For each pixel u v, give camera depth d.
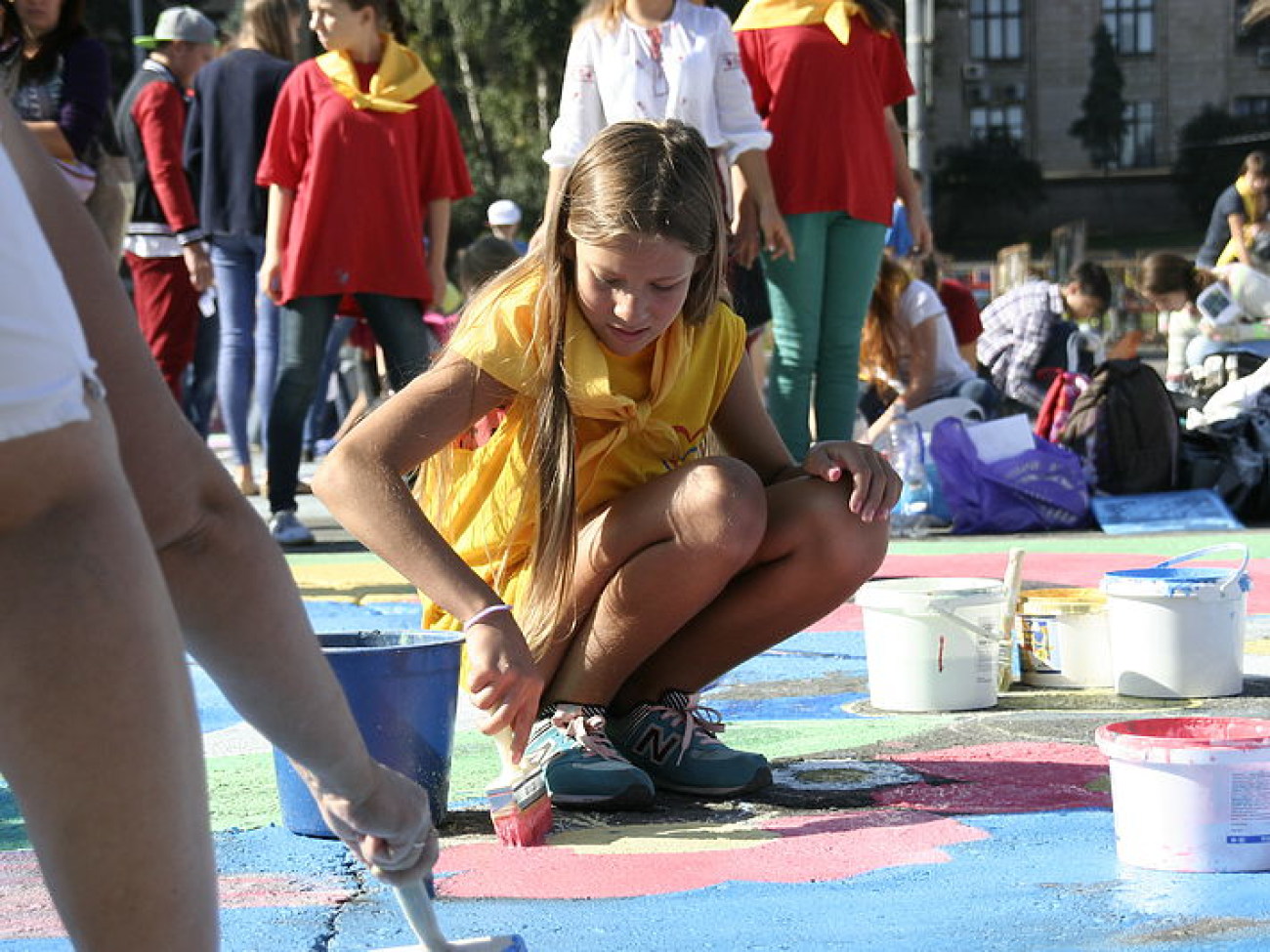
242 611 1.71
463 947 2.07
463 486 3.54
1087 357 12.38
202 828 1.49
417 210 7.88
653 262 3.17
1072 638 4.56
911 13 22.56
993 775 3.61
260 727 1.78
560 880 2.90
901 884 2.84
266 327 9.66
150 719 1.44
